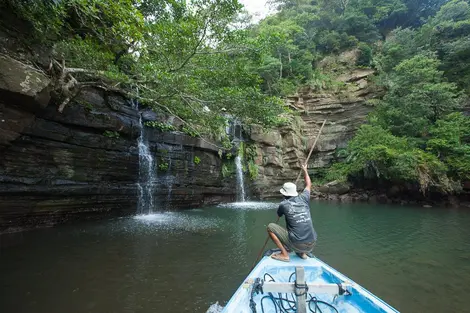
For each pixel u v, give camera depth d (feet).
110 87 27.86
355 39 95.81
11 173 22.20
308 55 92.73
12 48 20.39
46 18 21.21
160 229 26.43
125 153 32.71
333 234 26.27
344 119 75.97
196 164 44.21
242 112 31.89
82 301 11.73
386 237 25.08
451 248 21.43
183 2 30.19
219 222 31.01
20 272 14.75
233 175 52.95
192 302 11.89
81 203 28.40
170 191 39.50
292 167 67.97
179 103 31.96
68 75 24.59
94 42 28.55
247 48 32.22
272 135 63.98
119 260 17.13
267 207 45.34
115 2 21.33
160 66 29.12
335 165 68.74
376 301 7.82
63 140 25.96
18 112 20.81
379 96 74.79
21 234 22.66
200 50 31.01
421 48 79.05
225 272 15.49
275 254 11.85
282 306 9.07
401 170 49.65
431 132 55.47
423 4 112.68
